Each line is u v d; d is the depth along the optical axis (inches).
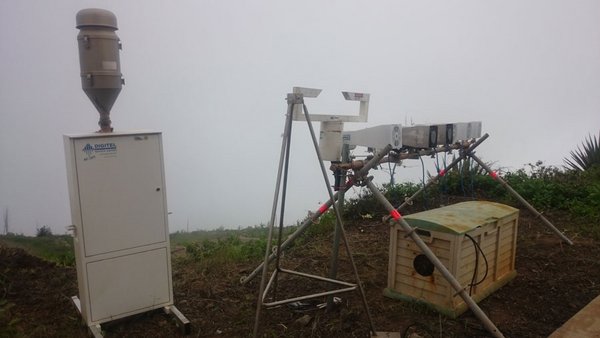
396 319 142.5
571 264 181.6
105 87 132.4
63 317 145.3
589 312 138.1
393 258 154.1
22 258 181.9
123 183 134.3
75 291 164.2
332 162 138.3
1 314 137.1
